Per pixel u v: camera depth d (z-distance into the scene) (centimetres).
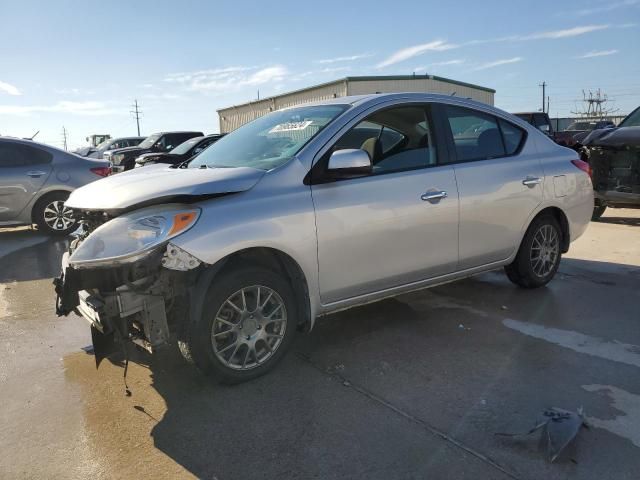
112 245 311
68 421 315
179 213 318
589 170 548
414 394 334
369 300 404
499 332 428
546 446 273
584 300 500
